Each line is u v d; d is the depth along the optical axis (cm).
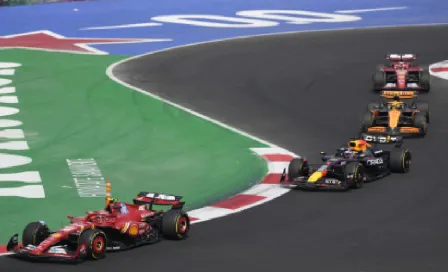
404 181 9844
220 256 7256
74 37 19925
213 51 18312
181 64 17175
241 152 11706
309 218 8512
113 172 10962
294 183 9631
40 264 7044
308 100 14412
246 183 10338
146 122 13300
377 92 14825
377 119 12612
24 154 11688
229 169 11012
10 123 13275
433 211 8650
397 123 12062
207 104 14300
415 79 15025
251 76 16088
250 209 8931
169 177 10744
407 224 8219
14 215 9231
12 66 17100
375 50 18088
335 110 13750
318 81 15625
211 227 8250
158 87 15425
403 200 9075
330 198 9231
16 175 10738
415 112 12138
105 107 14188
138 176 10794
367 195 9300
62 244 7338
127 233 7431
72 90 15275
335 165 9738
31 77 16225
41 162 11344
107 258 7188
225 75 16212
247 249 7469
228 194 9900
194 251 7406
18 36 19988
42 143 12256
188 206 9425
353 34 19838
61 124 13250
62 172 10912
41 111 13975
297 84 15450
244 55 17850
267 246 7562
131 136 12612
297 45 18725
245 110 13888
